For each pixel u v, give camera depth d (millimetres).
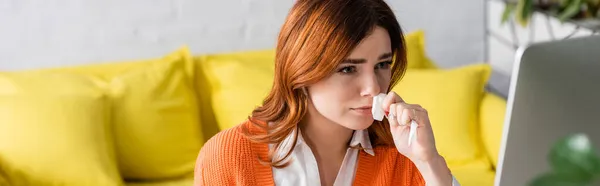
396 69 1324
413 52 2959
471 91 2758
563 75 854
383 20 1216
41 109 2525
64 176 2459
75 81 2686
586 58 857
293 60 1230
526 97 854
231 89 2797
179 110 2750
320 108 1250
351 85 1215
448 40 3354
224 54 2961
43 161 2459
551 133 868
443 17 3324
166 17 3115
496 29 3336
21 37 3021
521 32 3277
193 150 2746
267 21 3182
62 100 2566
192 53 3166
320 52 1190
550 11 3037
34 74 2693
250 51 3023
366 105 1222
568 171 755
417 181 1391
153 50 3137
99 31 3078
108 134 2613
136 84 2723
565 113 865
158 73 2771
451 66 3393
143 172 2674
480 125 2750
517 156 877
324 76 1206
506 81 3393
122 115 2670
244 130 1367
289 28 1236
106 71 2863
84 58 3092
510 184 892
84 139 2504
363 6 1198
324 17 1190
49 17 3027
